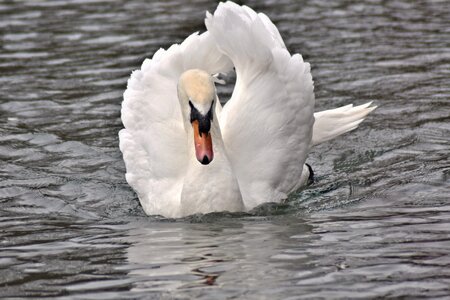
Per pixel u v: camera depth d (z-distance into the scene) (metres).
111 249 12.46
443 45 22.70
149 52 22.70
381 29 24.23
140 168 15.10
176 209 14.34
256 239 12.70
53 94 20.20
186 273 11.38
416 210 13.66
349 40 23.39
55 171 16.25
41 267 11.79
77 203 14.89
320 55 22.22
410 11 25.97
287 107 14.95
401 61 21.62
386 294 10.54
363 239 12.44
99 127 18.31
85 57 22.66
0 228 13.55
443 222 13.00
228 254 12.03
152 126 15.23
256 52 14.77
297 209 14.35
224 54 15.29
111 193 15.43
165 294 10.72
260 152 14.88
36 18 26.31
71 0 28.30
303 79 15.00
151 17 26.08
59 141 17.61
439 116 18.25
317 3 27.16
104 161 16.75
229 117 15.08
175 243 12.66
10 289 11.07
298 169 15.20
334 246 12.21
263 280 11.05
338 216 13.70
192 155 14.31
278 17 25.70
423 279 10.95
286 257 11.85
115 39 23.97
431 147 16.78
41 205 14.70
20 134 17.95
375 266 11.39
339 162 16.58
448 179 15.08
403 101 19.11
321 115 16.12
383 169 15.94
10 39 24.30
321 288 10.74
